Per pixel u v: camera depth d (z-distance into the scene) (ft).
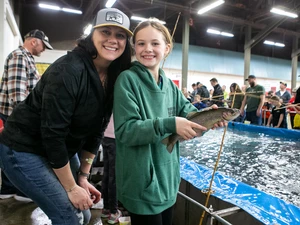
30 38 7.19
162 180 3.55
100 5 33.55
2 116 6.61
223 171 9.40
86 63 3.25
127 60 3.85
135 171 3.37
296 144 14.53
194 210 5.93
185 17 37.47
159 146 3.53
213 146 13.93
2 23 16.88
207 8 32.91
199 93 25.93
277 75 54.39
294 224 4.21
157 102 3.60
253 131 18.62
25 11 40.47
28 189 3.35
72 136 3.57
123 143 3.35
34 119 3.26
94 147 4.25
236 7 38.04
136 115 3.30
